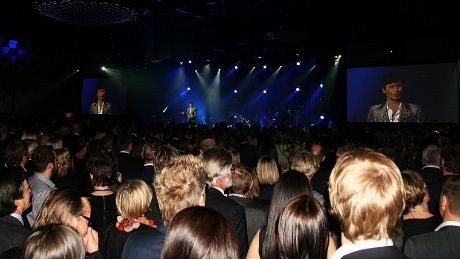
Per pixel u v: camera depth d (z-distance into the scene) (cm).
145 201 243
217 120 2398
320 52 1823
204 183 219
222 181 289
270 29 1497
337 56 1834
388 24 1339
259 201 326
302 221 157
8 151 393
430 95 1396
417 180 262
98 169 320
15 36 1683
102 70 2150
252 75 2284
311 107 2109
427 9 1146
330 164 471
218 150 296
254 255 211
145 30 1537
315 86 2105
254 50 1845
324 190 371
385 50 1576
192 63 2089
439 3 1096
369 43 1609
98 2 941
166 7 1195
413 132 964
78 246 143
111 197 316
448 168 373
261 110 2286
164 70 2239
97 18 1047
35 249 137
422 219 260
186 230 130
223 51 1862
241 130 948
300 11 1270
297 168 387
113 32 1627
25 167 447
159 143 524
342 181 141
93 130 761
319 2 1180
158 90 2305
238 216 274
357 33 1470
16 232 240
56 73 1986
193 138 700
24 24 1516
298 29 1450
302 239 156
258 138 853
